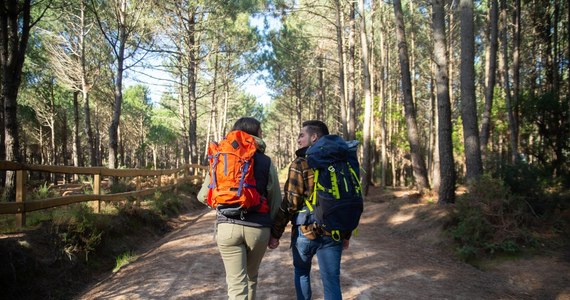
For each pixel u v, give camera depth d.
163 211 9.86
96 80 18.11
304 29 25.05
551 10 18.33
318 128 3.49
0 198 7.05
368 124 16.20
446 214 7.99
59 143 31.77
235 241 3.01
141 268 5.62
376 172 27.91
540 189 7.37
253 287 3.38
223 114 34.84
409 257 6.39
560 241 6.12
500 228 6.42
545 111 13.48
